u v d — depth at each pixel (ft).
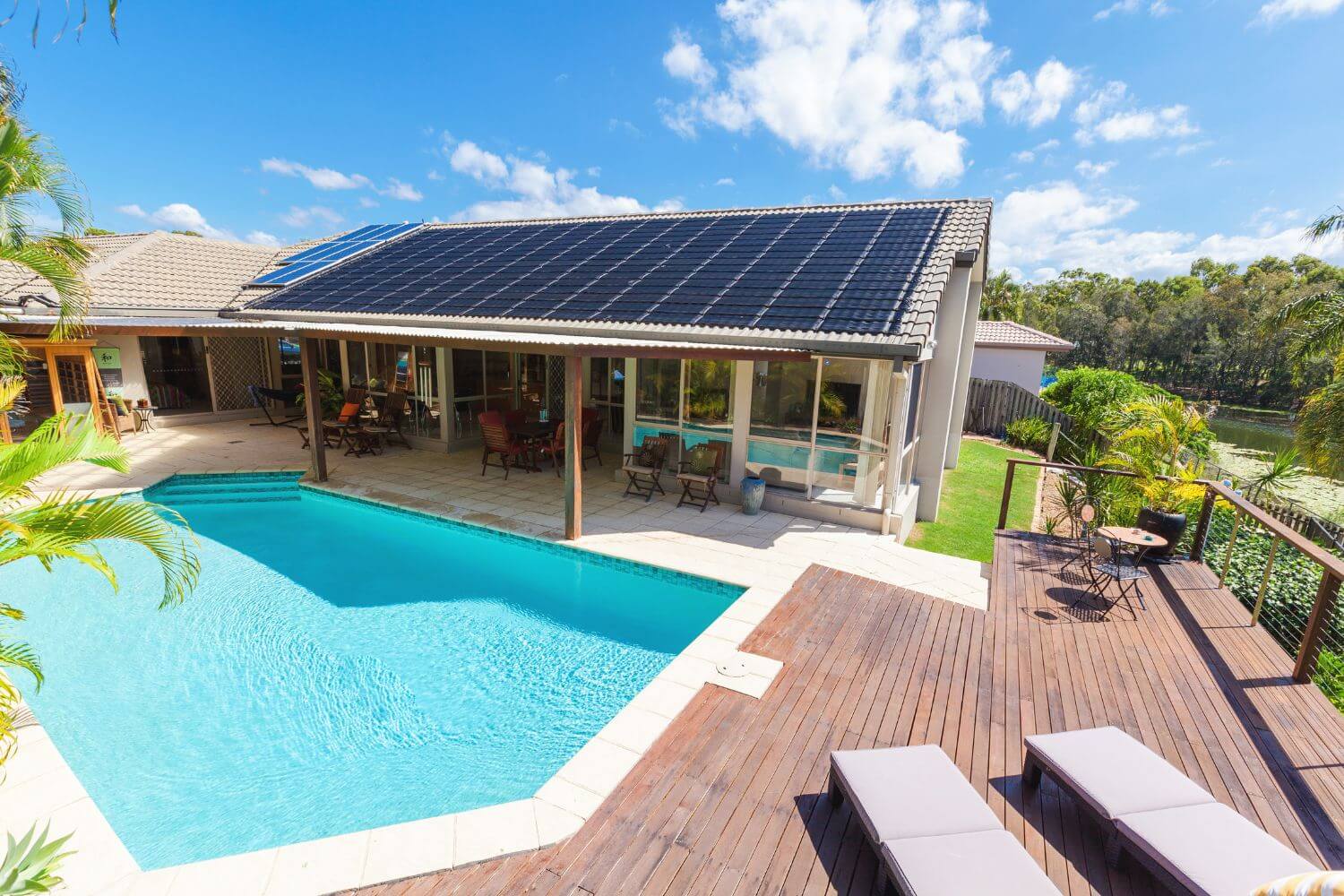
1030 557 28.91
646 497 38.83
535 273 46.39
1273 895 7.75
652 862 12.01
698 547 30.96
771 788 13.96
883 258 38.01
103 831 13.28
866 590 24.94
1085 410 71.77
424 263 54.13
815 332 31.32
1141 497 33.27
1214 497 28.04
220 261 64.85
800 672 18.80
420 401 51.08
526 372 57.00
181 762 17.92
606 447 54.13
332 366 65.98
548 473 44.75
